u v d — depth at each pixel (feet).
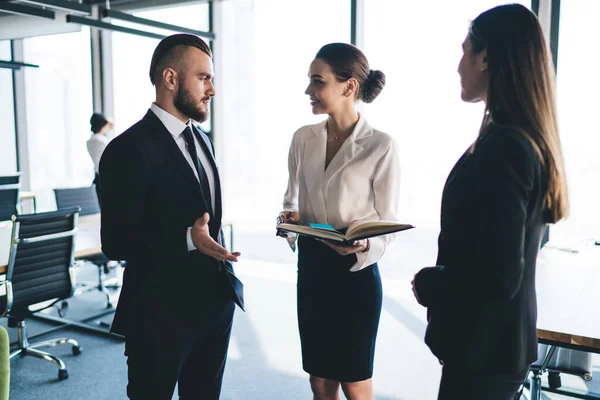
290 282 17.10
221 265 5.47
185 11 19.94
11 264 9.23
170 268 5.14
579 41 12.34
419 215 22.22
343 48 5.57
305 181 5.99
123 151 4.86
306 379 9.93
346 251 5.27
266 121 21.30
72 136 22.58
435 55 17.65
